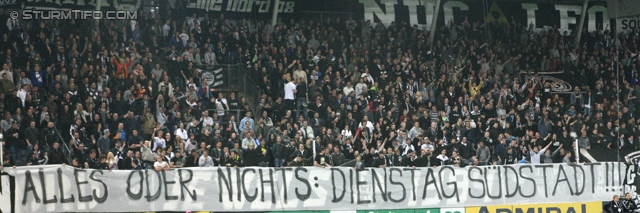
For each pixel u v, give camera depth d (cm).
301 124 2253
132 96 2194
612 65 2945
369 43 2711
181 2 2602
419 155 2219
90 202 1778
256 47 2541
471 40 2877
